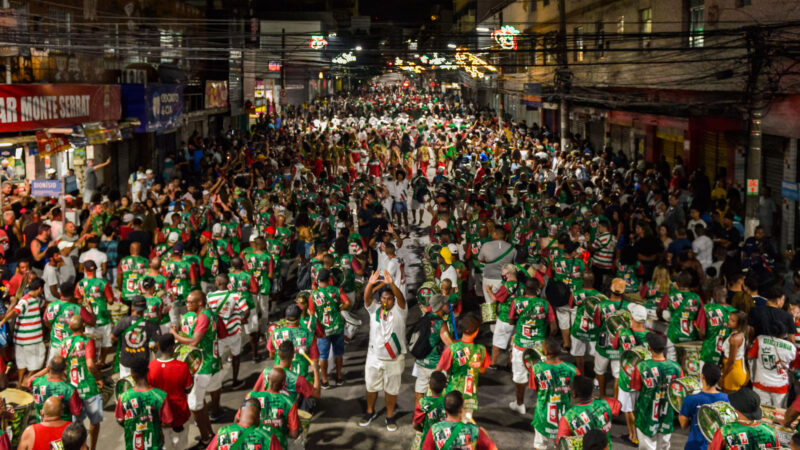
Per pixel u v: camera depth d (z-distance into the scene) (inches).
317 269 525.7
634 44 1182.9
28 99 695.1
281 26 2832.2
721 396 295.4
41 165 796.6
